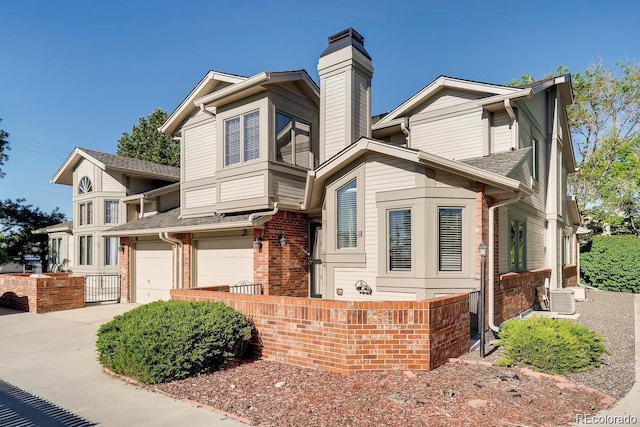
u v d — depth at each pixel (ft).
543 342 18.88
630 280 59.16
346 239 31.09
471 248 27.02
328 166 30.73
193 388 17.34
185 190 43.65
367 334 18.58
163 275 45.09
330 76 35.40
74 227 69.26
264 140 35.06
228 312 21.16
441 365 19.61
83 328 32.63
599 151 84.38
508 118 36.40
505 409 14.47
